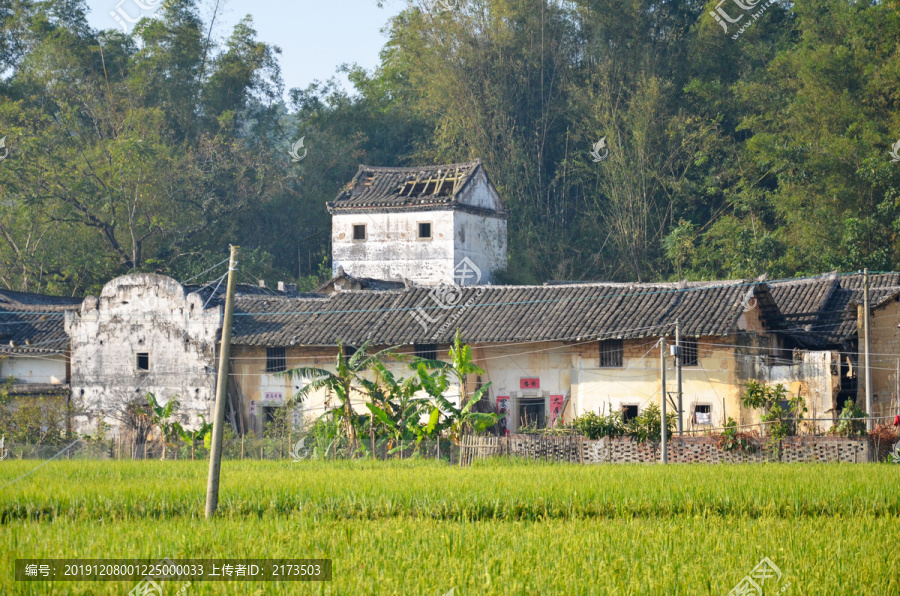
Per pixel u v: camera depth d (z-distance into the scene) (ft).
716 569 138.00
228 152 650.02
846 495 193.77
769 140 527.81
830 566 137.28
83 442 385.29
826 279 422.82
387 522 173.17
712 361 355.36
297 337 390.63
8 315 451.94
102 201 586.86
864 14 528.22
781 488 200.95
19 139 576.20
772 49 612.29
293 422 393.50
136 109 629.51
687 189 583.58
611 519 183.11
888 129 501.97
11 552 146.10
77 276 595.88
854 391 390.63
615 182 591.37
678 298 370.94
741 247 524.11
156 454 379.35
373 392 343.46
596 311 375.45
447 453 335.67
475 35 640.99
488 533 163.32
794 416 332.39
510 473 240.12
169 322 404.77
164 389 404.36
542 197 647.15
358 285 487.20
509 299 396.57
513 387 383.04
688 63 618.03
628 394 365.40
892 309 385.70
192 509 188.14
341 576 131.95
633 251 587.27
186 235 620.90
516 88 648.38
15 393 411.75
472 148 636.48
